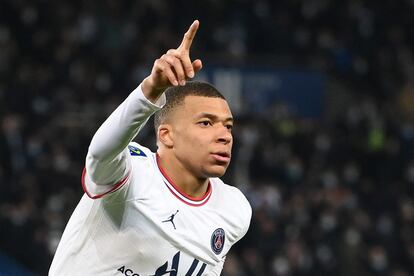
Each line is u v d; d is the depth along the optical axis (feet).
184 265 34.17
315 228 130.82
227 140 33.55
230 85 176.04
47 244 107.14
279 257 121.90
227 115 33.76
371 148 163.12
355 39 194.08
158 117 34.58
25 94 143.74
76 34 166.40
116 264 33.47
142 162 33.99
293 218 131.95
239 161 143.74
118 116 30.25
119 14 172.14
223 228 35.42
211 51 178.19
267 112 173.88
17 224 108.99
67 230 34.32
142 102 29.99
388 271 130.00
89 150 30.86
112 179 31.63
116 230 33.32
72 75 156.87
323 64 183.32
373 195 148.36
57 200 117.19
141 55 164.66
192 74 29.04
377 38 195.42
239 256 119.96
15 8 163.22
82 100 152.35
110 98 155.12
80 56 160.97
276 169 147.02
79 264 33.78
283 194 142.72
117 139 30.22
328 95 185.47
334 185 149.38
